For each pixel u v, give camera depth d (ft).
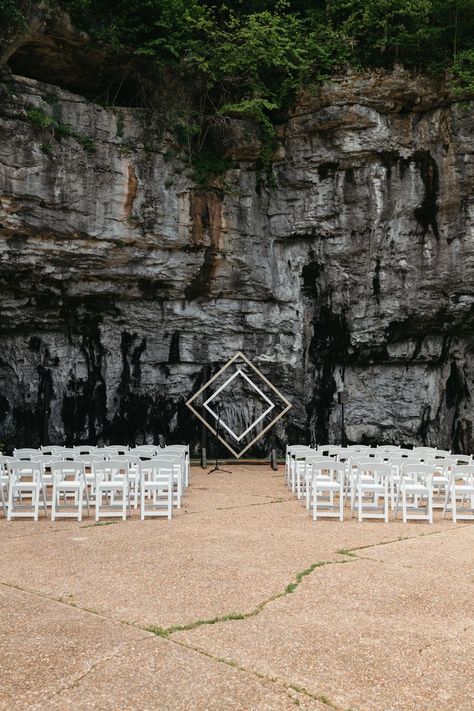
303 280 82.89
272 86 78.28
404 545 32.60
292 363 83.30
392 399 86.53
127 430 82.53
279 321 82.89
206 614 21.47
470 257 75.15
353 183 78.18
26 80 64.59
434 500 50.03
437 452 55.47
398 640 19.47
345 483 49.93
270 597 23.41
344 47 75.20
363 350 84.17
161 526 37.29
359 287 81.00
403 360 85.30
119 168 70.03
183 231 74.18
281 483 60.64
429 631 20.29
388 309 80.28
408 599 23.48
